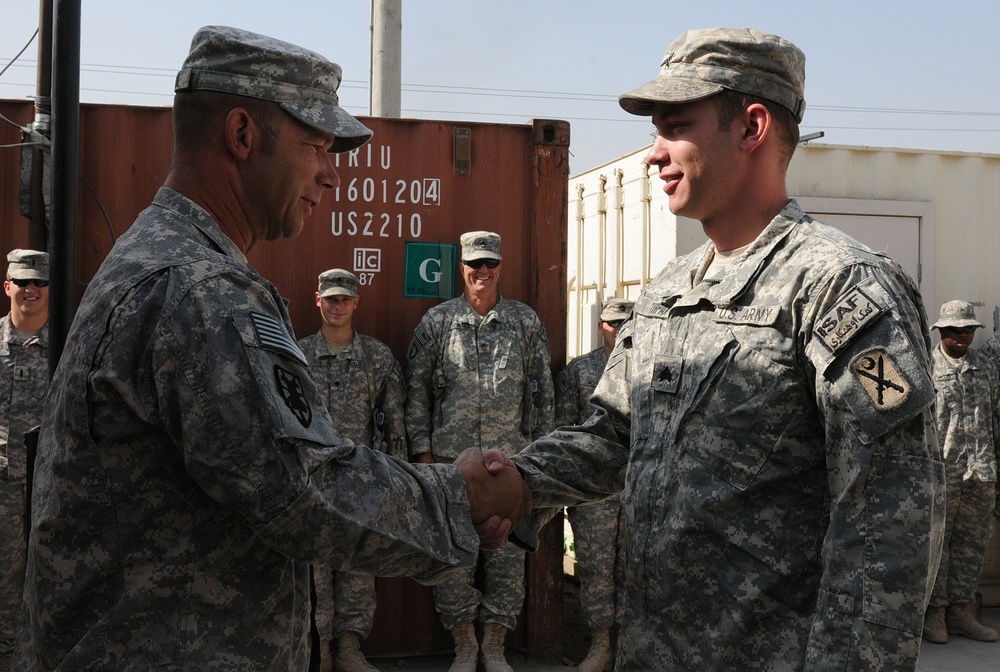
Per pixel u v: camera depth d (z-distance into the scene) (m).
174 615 1.56
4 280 4.64
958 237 5.95
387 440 4.80
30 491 2.19
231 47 1.74
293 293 4.84
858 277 1.77
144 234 1.68
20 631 1.76
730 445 1.89
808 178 5.73
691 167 2.01
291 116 1.76
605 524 4.84
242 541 1.62
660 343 2.09
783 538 1.84
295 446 1.57
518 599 4.72
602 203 6.71
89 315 1.60
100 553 1.57
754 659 1.83
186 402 1.53
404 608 4.84
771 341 1.86
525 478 2.21
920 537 1.64
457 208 4.97
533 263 5.00
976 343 6.02
